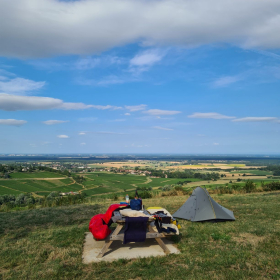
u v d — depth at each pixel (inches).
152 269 174.1
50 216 375.6
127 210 214.2
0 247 233.8
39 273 172.9
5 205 594.6
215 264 179.2
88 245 230.1
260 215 331.3
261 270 167.5
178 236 245.6
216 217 311.6
